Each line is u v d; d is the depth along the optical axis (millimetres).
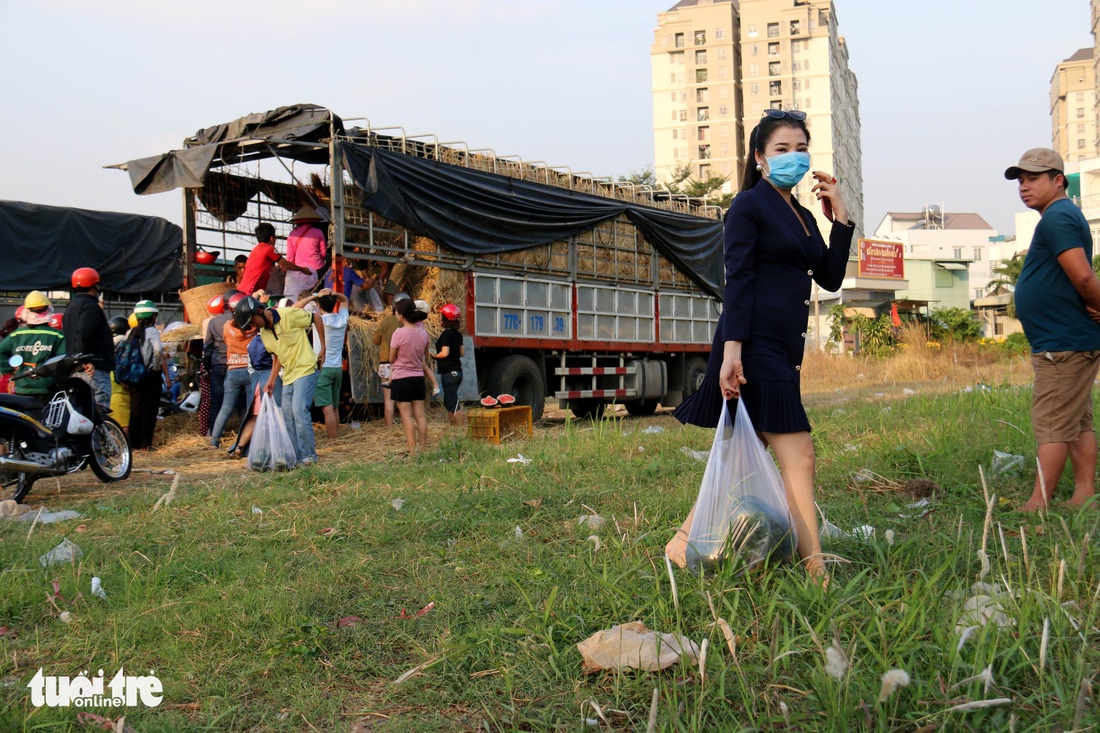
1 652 3609
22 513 6863
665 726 2621
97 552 5125
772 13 107875
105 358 9227
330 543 5211
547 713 2902
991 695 2660
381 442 11000
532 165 14156
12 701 3104
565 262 14508
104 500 7230
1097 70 94188
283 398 9461
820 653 2924
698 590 3557
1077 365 4918
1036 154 5121
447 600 4016
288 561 4863
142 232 19828
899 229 114250
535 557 4613
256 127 12148
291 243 12555
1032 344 5070
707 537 3807
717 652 3033
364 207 11383
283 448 8922
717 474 3836
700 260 17500
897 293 59281
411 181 11969
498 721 2889
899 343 33500
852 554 4145
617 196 15789
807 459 3844
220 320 11367
